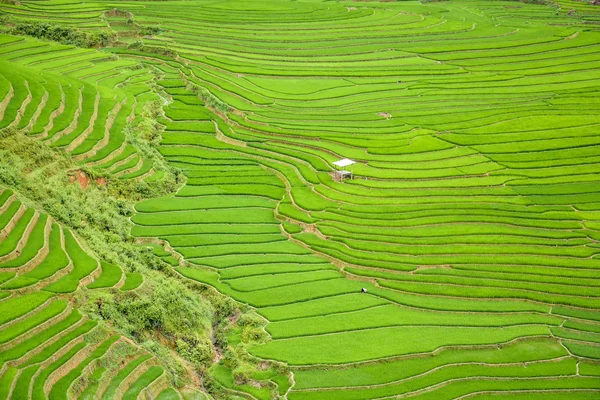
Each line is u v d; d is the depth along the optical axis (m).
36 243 45.91
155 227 58.91
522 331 48.12
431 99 87.88
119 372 39.12
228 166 71.75
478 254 56.19
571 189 66.88
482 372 44.12
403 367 44.25
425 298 51.56
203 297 50.59
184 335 45.28
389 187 66.44
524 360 45.50
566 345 47.06
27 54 86.88
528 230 59.59
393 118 82.00
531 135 77.50
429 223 60.53
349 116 82.50
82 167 59.75
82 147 63.28
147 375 39.66
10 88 65.12
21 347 37.47
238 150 74.62
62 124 64.50
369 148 73.94
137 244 56.53
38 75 74.38
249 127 79.06
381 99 87.88
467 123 80.56
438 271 54.16
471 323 48.62
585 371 44.75
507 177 69.00
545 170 70.44
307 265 55.09
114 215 57.97
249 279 52.62
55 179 55.81
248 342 46.09
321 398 41.34
